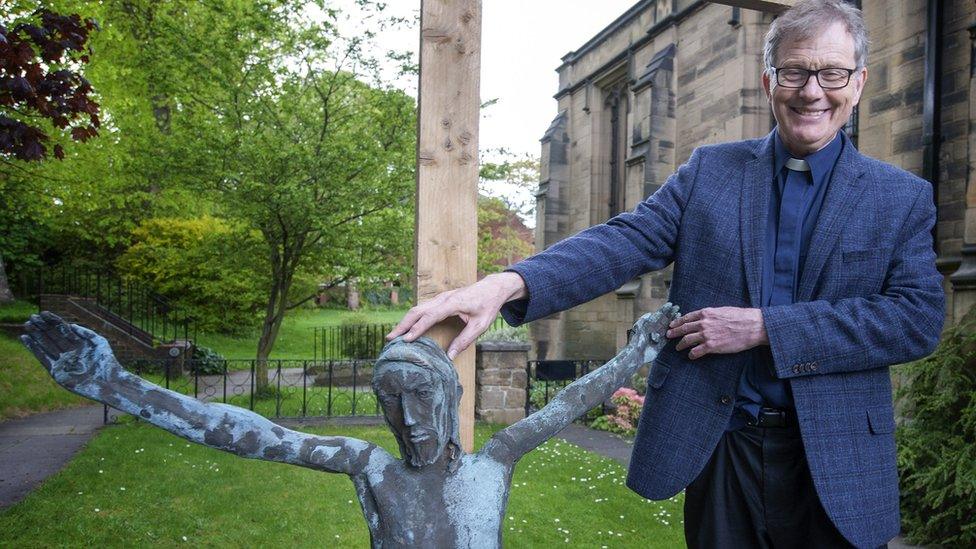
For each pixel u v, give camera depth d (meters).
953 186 6.11
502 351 8.09
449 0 2.06
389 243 8.59
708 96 10.05
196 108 8.15
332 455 1.46
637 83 11.09
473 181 2.08
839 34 1.56
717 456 1.77
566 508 4.68
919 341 1.54
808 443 1.58
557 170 15.30
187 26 8.31
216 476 5.14
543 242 15.37
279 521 4.21
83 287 14.01
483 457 1.51
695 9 10.34
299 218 8.02
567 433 7.75
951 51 6.15
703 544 1.80
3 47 3.34
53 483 4.77
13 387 8.05
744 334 1.56
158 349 11.07
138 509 4.31
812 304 1.58
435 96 2.05
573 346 14.11
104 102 8.44
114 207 13.97
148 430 6.70
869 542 1.56
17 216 12.20
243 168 7.80
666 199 1.84
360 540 3.97
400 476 1.46
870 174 1.67
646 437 1.82
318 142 7.91
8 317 10.50
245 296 11.12
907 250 1.61
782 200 1.72
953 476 3.91
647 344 1.65
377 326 15.05
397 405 1.42
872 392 1.62
